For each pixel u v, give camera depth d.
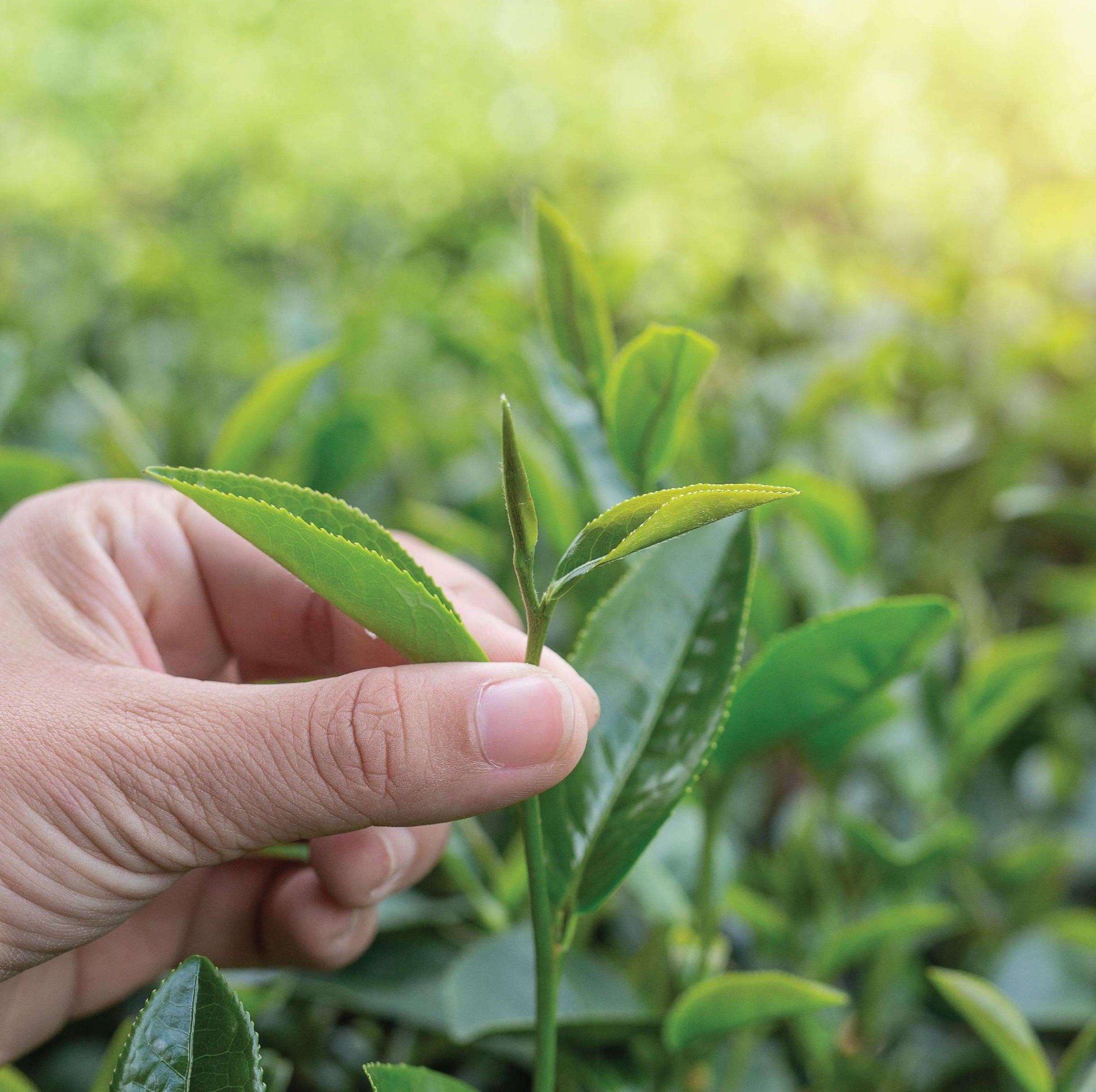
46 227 1.26
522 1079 0.50
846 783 0.62
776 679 0.42
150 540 0.44
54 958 0.41
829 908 0.52
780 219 1.27
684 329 0.41
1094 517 0.64
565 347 0.43
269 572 0.45
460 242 1.30
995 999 0.42
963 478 0.69
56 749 0.38
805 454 0.66
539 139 1.48
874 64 1.36
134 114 1.92
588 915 0.48
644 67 1.82
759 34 1.65
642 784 0.39
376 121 1.62
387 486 0.71
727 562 0.41
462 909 0.49
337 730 0.36
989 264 0.96
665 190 1.31
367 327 0.71
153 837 0.38
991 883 0.54
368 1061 0.51
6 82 1.91
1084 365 0.82
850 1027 0.50
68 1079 0.51
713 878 0.45
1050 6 1.15
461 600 0.43
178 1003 0.36
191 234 1.43
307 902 0.45
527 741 0.36
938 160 1.09
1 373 0.54
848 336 0.82
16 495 0.52
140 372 0.90
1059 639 0.52
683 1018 0.42
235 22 1.98
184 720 0.37
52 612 0.41
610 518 0.34
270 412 0.52
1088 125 1.12
